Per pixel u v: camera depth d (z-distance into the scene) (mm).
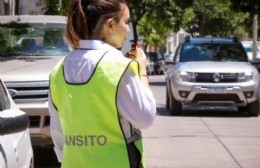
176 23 51375
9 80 10477
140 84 3801
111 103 3725
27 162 7406
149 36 60719
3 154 5746
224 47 19578
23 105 10328
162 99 25125
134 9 46094
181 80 17812
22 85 10484
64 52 12844
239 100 17797
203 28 64625
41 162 10961
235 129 15312
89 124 3762
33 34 13227
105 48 3867
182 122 16594
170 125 15891
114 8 3896
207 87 17594
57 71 3959
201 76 17734
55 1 20250
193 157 11547
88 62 3805
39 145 10555
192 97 17734
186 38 19953
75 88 3801
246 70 17766
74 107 3797
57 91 3939
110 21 3906
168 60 19625
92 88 3752
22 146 6992
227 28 64312
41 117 10352
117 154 3758
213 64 18047
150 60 55656
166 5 48219
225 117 18016
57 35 13219
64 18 13781
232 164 10953
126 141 3787
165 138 13758
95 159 3770
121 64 3758
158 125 15859
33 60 12016
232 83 17625
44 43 13016
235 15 62594
